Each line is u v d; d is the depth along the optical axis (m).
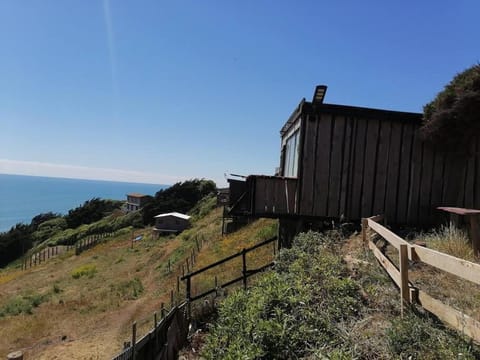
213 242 19.92
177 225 36.38
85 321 11.31
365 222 6.93
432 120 8.23
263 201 9.02
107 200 77.19
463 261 2.83
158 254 24.09
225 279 9.98
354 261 5.86
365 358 3.35
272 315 4.37
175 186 52.28
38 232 56.19
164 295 12.77
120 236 39.25
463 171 8.82
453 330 3.35
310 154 8.95
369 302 4.46
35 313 13.02
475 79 7.39
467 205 8.66
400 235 8.26
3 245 44.34
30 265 32.53
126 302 13.08
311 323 4.08
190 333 7.22
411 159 9.09
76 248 35.50
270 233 14.14
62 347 9.21
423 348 3.14
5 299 16.64
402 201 9.03
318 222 9.04
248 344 3.98
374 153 9.04
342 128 9.01
